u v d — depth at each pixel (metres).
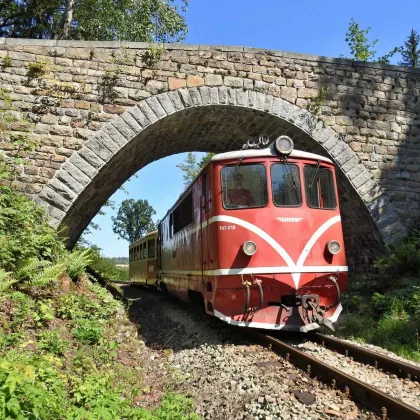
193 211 10.46
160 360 7.95
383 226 13.87
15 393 3.59
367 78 14.32
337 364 6.80
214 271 8.38
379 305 11.20
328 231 8.64
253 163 8.64
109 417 4.58
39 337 6.40
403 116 14.53
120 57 12.34
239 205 8.42
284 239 8.23
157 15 20.23
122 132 12.15
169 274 14.74
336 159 13.83
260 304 8.07
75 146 11.84
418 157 14.52
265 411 4.83
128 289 25.64
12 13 19.62
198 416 5.16
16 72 11.65
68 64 12.00
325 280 8.43
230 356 7.11
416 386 5.88
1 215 8.92
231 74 13.14
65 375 5.47
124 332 8.78
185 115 13.48
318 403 5.00
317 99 13.71
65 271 9.48
